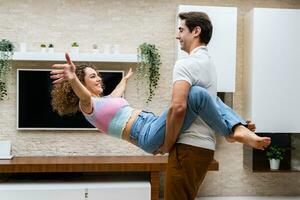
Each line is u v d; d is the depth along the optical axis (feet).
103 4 14.48
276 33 13.82
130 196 12.67
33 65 14.15
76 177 13.80
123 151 14.62
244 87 14.71
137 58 13.94
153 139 5.98
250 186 15.24
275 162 14.51
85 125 14.32
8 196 12.27
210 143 5.87
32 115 14.08
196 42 6.02
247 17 14.55
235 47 13.73
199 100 5.60
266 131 13.85
